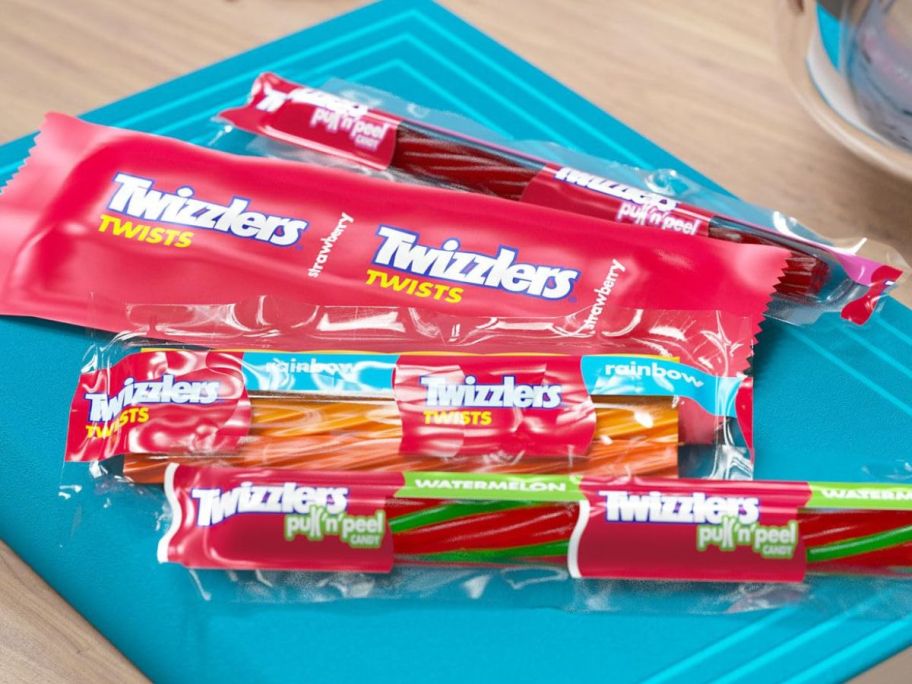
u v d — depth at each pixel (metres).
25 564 0.25
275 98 0.33
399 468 0.27
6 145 0.32
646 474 0.27
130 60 0.34
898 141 0.30
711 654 0.25
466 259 0.30
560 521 0.25
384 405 0.27
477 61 0.35
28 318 0.29
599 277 0.29
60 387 0.28
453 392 0.27
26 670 0.24
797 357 0.29
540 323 0.29
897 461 0.28
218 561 0.25
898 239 0.32
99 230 0.30
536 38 0.36
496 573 0.26
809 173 0.33
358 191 0.31
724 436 0.27
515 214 0.30
